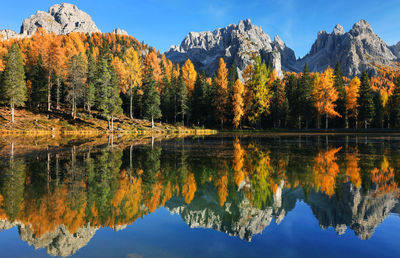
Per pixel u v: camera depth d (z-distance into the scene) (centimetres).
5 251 331
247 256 317
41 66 4238
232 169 952
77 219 454
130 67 5175
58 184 710
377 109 5419
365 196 590
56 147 1684
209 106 5712
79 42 8281
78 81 4159
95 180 762
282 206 533
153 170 932
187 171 912
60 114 4162
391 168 934
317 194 618
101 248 342
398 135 3422
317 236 387
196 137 3073
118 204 545
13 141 2067
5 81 3425
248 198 596
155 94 4472
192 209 520
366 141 2323
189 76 6350
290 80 5947
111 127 3969
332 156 1289
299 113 5116
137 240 369
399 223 434
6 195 595
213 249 339
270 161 1136
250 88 5103
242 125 5806
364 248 343
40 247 347
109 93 3816
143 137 2922
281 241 367
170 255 318
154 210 511
